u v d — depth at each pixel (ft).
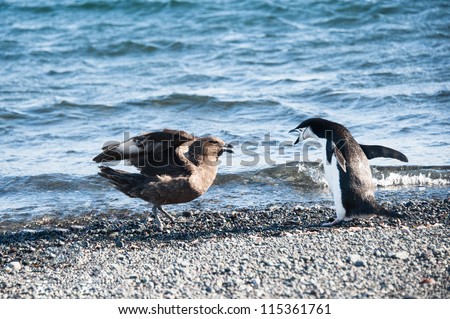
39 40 96.43
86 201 46.39
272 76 79.25
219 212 43.14
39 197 47.21
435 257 31.55
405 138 56.75
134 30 99.96
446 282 28.94
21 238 39.86
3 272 33.91
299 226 39.55
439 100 67.36
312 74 79.66
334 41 93.71
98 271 32.65
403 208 42.14
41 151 57.06
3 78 81.76
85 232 40.57
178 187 37.68
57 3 108.37
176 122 64.54
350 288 28.89
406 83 74.02
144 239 38.40
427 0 107.34
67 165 53.36
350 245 33.58
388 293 28.27
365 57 86.02
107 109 68.74
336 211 38.75
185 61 87.35
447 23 98.37
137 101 69.82
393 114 63.72
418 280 29.22
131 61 88.79
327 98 70.13
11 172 51.55
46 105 69.56
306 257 32.04
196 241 36.86
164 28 100.63
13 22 104.73
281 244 34.32
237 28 100.99
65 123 65.36
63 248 37.55
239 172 50.65
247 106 67.97
